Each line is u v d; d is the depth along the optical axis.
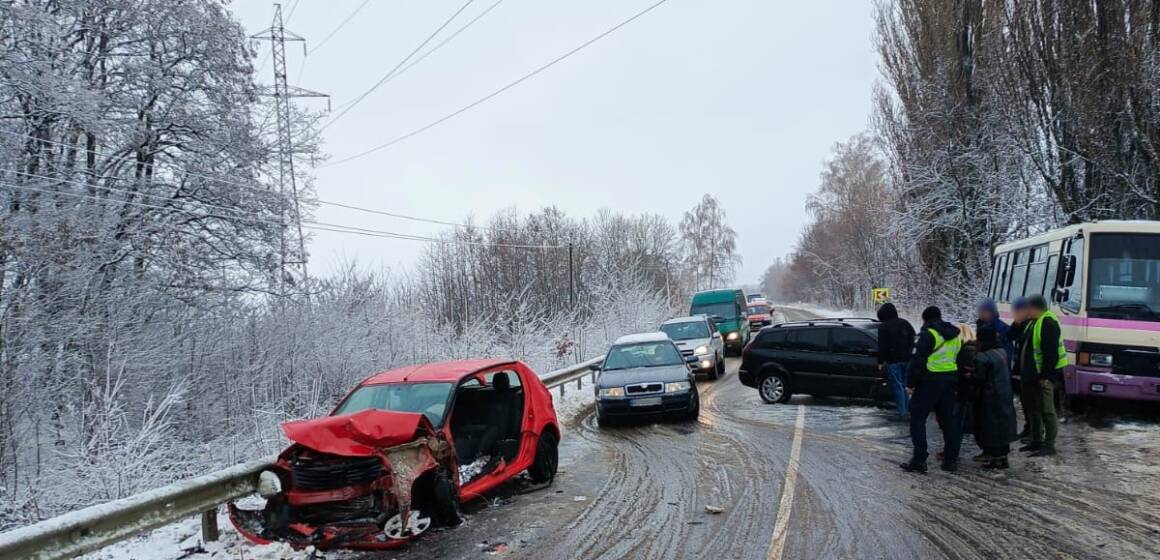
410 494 5.71
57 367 12.48
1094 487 6.73
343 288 18.98
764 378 13.51
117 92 16.41
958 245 26.36
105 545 4.89
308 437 5.57
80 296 13.31
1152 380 9.46
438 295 35.38
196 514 5.62
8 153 14.22
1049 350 8.08
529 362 21.91
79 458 9.43
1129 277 9.98
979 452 8.57
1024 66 20.16
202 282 16.48
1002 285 15.14
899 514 6.09
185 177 17.22
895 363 10.90
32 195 14.16
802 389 13.02
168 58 17.39
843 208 53.12
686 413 11.67
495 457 7.28
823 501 6.60
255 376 14.60
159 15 16.62
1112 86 17.36
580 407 14.84
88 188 15.58
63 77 14.21
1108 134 17.78
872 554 5.13
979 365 7.57
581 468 8.73
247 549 5.67
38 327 12.32
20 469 10.45
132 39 16.64
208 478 5.74
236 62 18.22
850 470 7.81
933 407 7.75
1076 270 10.37
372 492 5.71
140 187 16.14
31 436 11.15
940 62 24.92
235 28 17.98
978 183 24.78
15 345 11.77
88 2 15.79
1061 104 19.08
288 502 5.80
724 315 27.02
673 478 7.86
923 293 31.17
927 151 25.91
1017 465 7.76
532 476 7.96
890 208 31.58
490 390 8.47
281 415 13.38
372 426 5.79
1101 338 9.84
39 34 14.35
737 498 6.86
